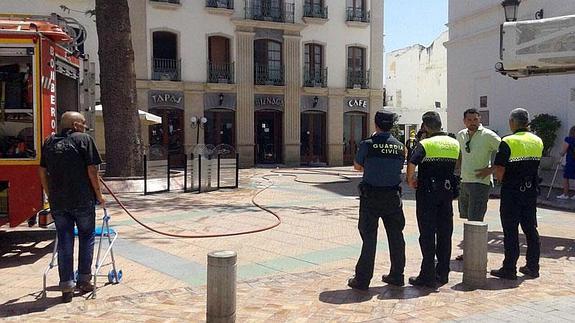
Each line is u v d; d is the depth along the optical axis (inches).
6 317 204.7
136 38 1074.1
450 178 253.8
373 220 242.7
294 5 1228.5
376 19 1312.7
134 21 1072.2
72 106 357.1
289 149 1227.2
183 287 246.4
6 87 287.9
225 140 1173.1
